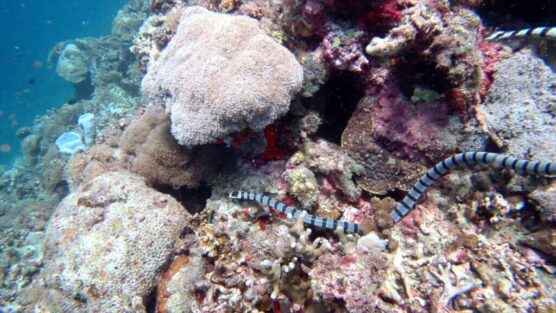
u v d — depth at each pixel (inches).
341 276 21.0
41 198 88.7
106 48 117.3
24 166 111.5
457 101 25.5
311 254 23.3
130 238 29.8
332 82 32.0
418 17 23.2
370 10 25.9
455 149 26.4
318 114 31.6
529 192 24.5
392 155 28.3
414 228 25.2
